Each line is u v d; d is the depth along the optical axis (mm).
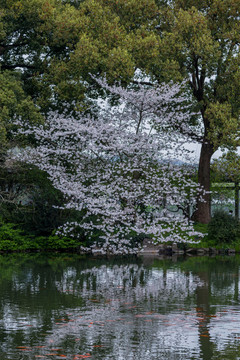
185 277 15695
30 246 26438
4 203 27766
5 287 13266
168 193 23391
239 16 28625
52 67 28094
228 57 28609
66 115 26719
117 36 26109
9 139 26312
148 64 26641
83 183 24281
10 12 26453
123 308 10508
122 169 22500
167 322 9180
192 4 29469
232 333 8398
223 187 32625
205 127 30828
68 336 8172
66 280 14734
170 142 24109
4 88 24516
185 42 27703
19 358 6973
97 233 26000
